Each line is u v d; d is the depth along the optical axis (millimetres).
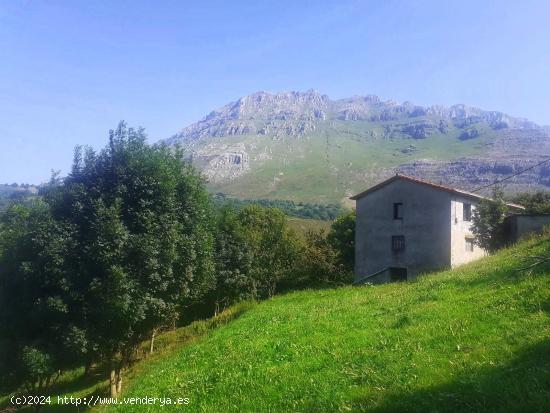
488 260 21062
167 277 18547
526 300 11094
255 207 47875
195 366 13516
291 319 16703
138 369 21422
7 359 18438
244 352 12836
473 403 6355
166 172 19406
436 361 8398
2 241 20078
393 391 7430
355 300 19047
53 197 19359
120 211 18172
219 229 38812
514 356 7730
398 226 35344
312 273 43625
